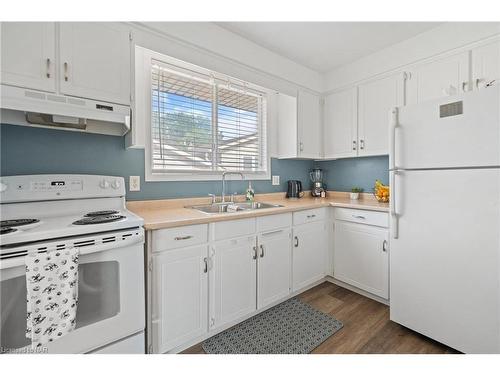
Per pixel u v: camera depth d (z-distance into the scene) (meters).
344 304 2.09
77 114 1.29
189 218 1.53
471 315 1.37
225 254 1.68
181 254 1.48
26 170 1.44
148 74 1.94
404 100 2.20
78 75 1.29
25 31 1.16
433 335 1.53
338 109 2.75
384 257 2.03
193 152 2.23
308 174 3.25
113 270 1.23
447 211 1.45
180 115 2.14
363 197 2.83
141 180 1.90
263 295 1.92
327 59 2.53
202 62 1.90
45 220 1.30
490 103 1.28
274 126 2.87
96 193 1.55
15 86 1.13
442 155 1.46
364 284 2.19
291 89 2.56
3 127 1.38
